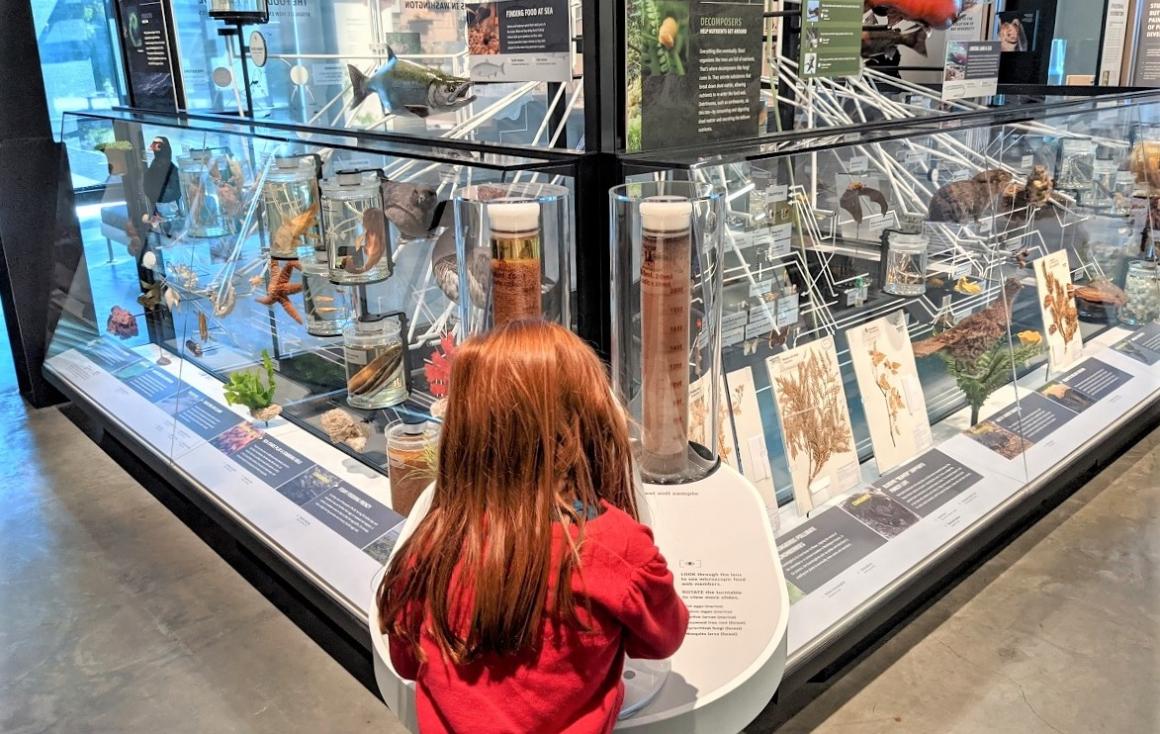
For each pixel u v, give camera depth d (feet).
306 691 6.94
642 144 5.90
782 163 6.45
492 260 4.70
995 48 8.95
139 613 7.98
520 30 6.46
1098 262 10.39
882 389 7.61
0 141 11.68
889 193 7.50
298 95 9.21
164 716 6.70
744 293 6.33
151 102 11.30
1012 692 6.64
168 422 9.89
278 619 7.86
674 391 4.51
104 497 10.18
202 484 8.63
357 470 8.05
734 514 4.43
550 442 3.11
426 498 4.27
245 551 8.95
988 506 7.56
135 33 11.12
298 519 7.59
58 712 6.76
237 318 9.76
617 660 3.33
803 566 6.47
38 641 7.61
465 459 3.18
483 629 3.02
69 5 11.86
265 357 9.22
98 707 6.81
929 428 8.04
